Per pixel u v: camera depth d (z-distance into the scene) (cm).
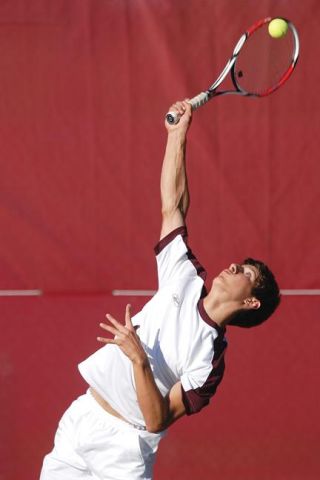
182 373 1344
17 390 1812
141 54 1761
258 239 1794
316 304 1800
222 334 1352
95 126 1775
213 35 1756
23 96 1767
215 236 1795
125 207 1791
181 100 1766
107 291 1805
